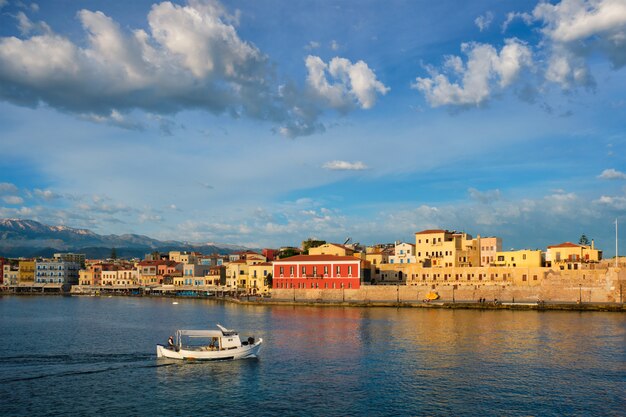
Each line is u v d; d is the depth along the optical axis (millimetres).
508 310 173625
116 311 189750
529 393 71125
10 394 70938
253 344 93750
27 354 95812
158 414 63688
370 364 87188
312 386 74625
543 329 123875
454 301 189750
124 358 92000
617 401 67938
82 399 69000
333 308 188750
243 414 63656
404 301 198125
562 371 82125
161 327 136125
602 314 157875
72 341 111125
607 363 87250
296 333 120375
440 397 69625
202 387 74188
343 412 64250
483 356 92812
